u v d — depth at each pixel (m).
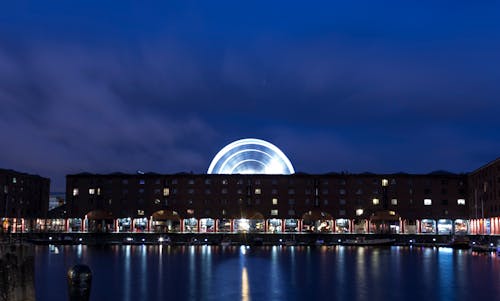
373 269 86.88
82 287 22.75
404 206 172.62
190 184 175.75
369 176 174.62
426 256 114.50
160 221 176.88
